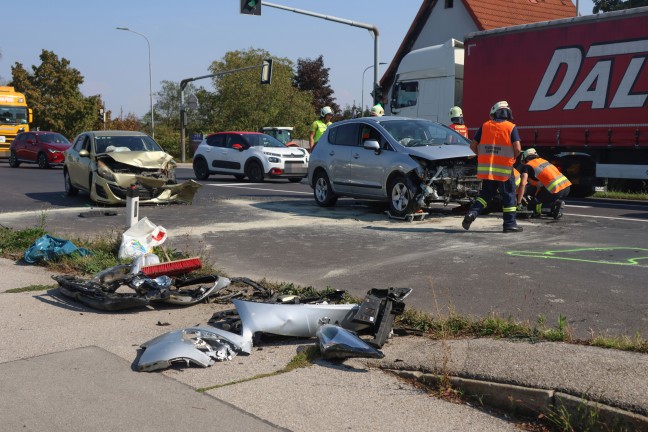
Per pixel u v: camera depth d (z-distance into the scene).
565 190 11.98
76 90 58.62
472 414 4.12
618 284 7.19
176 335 5.16
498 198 11.88
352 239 10.33
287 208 14.35
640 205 15.11
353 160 13.36
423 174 11.88
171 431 3.86
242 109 58.94
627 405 3.73
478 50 18.80
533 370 4.30
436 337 5.35
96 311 6.45
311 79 75.50
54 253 8.48
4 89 37.34
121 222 12.45
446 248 9.41
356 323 5.49
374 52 23.50
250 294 6.93
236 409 4.16
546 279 7.45
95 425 3.93
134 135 16.31
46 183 21.61
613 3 35.91
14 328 5.88
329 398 4.34
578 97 16.78
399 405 4.23
